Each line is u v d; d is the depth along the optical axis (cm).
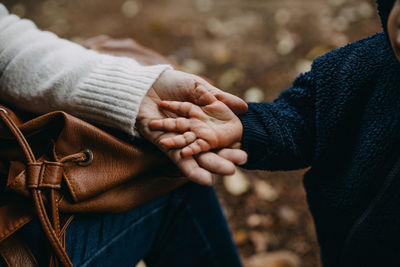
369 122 62
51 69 70
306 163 75
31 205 60
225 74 212
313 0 259
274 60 218
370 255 69
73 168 63
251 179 166
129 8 270
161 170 73
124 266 80
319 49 217
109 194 67
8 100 72
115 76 70
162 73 72
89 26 256
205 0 274
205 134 64
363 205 65
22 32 72
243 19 252
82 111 70
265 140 69
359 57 62
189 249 96
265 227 150
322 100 65
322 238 82
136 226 78
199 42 237
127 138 73
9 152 64
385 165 60
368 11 239
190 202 88
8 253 59
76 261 67
